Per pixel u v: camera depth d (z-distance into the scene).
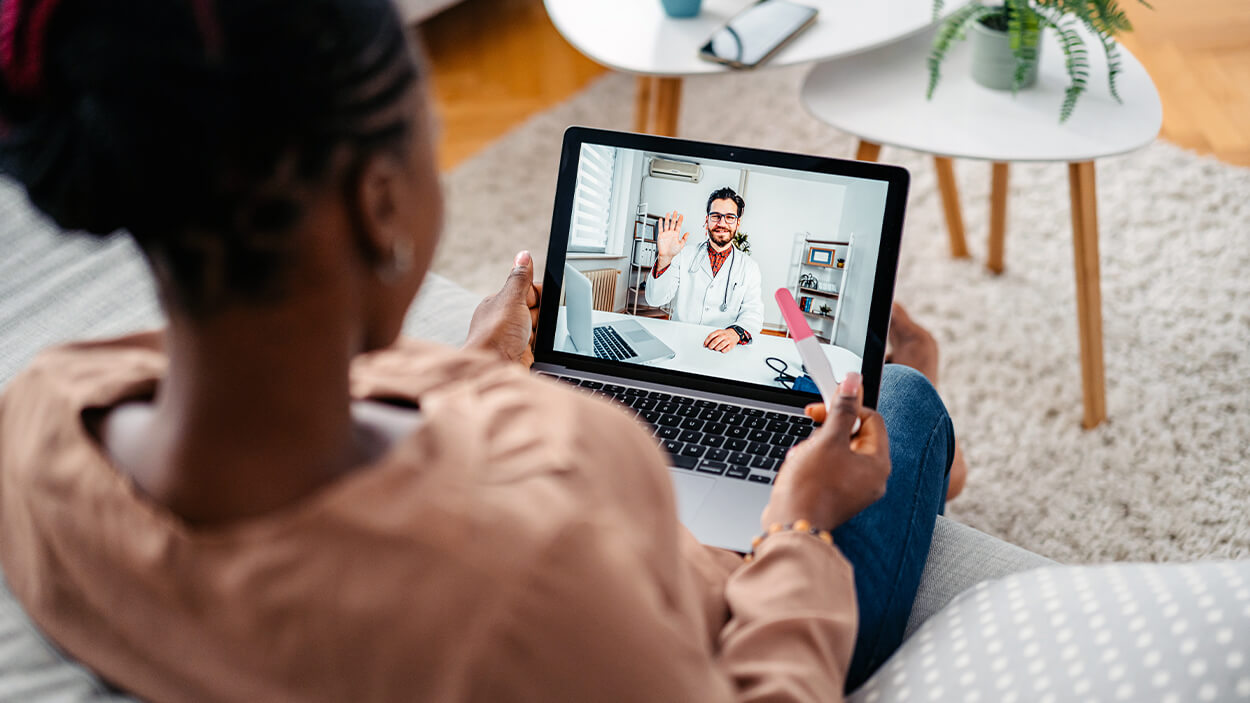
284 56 0.32
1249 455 1.52
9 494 0.47
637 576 0.40
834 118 1.47
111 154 0.32
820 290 0.93
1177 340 1.72
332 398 0.39
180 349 0.37
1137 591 0.64
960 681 0.64
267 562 0.38
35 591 0.49
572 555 0.38
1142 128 1.41
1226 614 0.59
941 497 1.02
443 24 2.69
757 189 0.94
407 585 0.37
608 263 0.97
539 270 1.96
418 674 0.37
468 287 1.91
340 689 0.38
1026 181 2.09
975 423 1.63
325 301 0.37
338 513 0.37
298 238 0.34
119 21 0.31
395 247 0.38
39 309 1.04
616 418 0.46
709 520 0.84
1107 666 0.60
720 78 2.45
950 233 1.90
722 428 0.93
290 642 0.38
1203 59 2.37
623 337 0.98
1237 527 1.43
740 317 0.96
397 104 0.35
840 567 0.64
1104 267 1.86
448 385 0.48
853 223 0.92
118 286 1.08
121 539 0.41
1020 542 1.45
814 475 0.69
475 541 0.37
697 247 0.96
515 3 2.79
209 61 0.31
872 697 0.68
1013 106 1.47
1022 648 0.64
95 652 0.48
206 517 0.39
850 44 1.52
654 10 1.65
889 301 0.92
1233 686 0.55
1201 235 1.90
